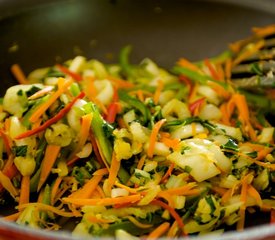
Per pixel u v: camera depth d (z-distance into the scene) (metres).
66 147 0.32
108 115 0.34
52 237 0.24
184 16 0.43
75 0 0.42
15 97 0.33
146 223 0.29
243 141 0.34
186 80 0.40
